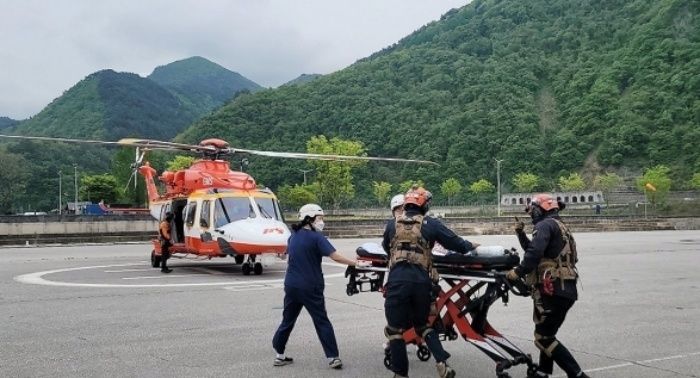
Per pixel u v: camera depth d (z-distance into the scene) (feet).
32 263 68.85
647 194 286.25
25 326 31.09
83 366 23.34
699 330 30.45
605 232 164.45
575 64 500.74
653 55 448.24
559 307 20.03
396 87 515.09
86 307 37.01
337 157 60.29
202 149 61.57
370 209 281.13
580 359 24.71
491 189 347.56
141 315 34.22
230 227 54.90
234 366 23.41
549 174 384.88
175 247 61.21
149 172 74.84
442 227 20.79
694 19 465.47
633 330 30.37
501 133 411.34
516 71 506.07
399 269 20.34
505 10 640.17
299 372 22.66
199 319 33.01
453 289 22.53
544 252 20.12
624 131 384.68
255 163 363.56
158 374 22.21
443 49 587.27
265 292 43.65
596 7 583.17
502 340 22.15
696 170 334.03
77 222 119.85
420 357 24.31
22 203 380.17
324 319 23.34
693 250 86.63
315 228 23.62
